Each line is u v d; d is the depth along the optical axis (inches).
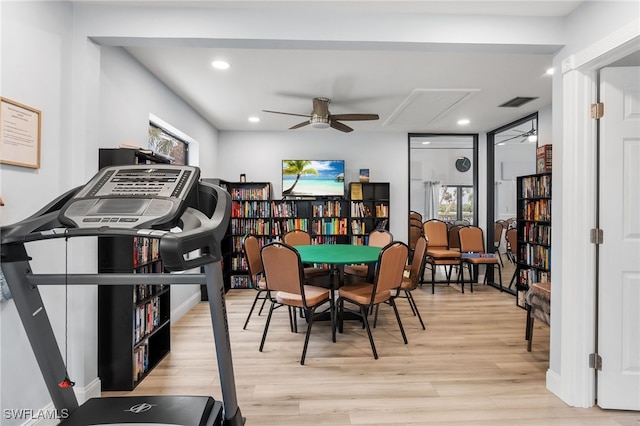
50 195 72.9
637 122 79.0
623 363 79.3
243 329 131.6
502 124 199.9
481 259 194.1
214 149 208.5
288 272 103.4
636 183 79.4
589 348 81.4
